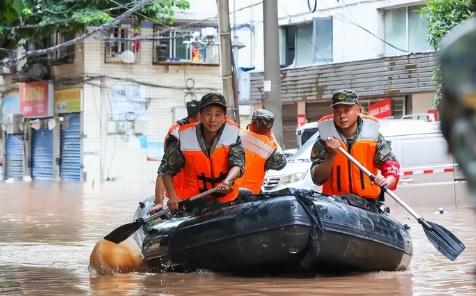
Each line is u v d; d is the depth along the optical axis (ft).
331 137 23.53
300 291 20.67
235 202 23.95
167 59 95.91
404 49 75.97
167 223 25.62
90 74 94.17
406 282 22.44
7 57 102.99
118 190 77.82
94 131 94.79
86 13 86.53
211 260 23.58
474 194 4.39
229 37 51.03
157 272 25.05
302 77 83.51
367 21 78.59
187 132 24.25
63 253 31.42
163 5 90.38
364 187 24.27
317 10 82.94
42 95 101.76
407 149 51.34
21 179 106.22
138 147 96.12
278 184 45.39
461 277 23.50
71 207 56.44
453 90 4.42
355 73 78.13
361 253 23.17
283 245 22.33
